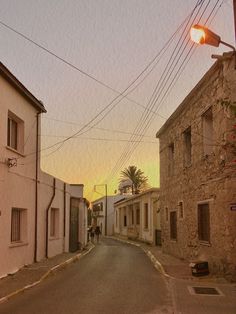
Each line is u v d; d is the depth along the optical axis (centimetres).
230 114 1381
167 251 2477
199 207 1773
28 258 1802
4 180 1497
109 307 996
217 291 1238
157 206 3597
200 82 1664
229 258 1391
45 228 2108
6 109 1525
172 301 1085
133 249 3256
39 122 1956
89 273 1659
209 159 1617
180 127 2102
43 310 962
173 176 2305
